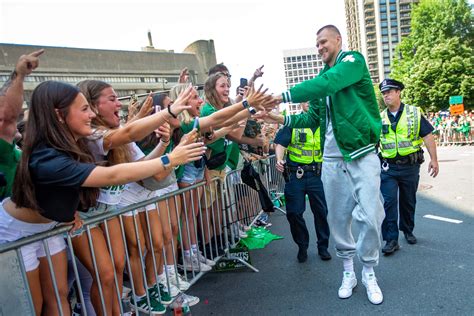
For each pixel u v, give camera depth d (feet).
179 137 9.84
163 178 8.42
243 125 11.80
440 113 79.00
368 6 357.82
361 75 8.75
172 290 9.50
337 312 9.07
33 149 5.30
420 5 103.60
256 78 10.53
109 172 5.34
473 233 13.76
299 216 12.53
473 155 38.75
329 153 9.77
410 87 98.37
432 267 11.09
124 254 7.91
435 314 8.51
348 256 10.00
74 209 5.60
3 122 6.51
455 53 91.86
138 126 6.64
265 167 18.65
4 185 6.46
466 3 97.19
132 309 9.01
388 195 12.71
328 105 9.53
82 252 7.12
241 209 14.64
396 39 345.51
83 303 6.77
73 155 5.47
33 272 6.08
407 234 13.51
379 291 9.39
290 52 298.35
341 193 9.72
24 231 5.92
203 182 11.07
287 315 9.16
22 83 6.66
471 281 9.90
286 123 10.75
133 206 8.00
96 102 7.54
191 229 11.39
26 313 5.68
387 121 13.19
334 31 9.40
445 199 19.63
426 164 35.42
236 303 10.08
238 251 12.33
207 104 11.43
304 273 11.69
